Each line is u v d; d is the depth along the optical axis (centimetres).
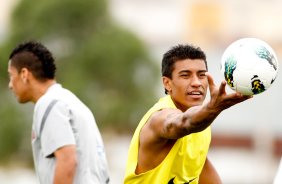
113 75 7619
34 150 1861
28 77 1880
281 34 17925
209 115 1414
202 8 18000
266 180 10262
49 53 1894
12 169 7662
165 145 1666
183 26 17800
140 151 1689
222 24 17900
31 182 7844
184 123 1480
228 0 18175
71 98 1870
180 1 18062
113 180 7950
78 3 7675
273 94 10331
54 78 1908
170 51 1692
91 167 1844
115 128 7738
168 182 1725
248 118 10725
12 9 7806
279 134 10375
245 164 10506
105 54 7612
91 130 1864
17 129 7506
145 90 7738
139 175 1700
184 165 1725
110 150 7800
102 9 7800
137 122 7738
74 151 1811
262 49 1458
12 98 7619
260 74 1441
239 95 1374
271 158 10356
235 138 10825
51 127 1816
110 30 7744
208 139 1777
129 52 7662
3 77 7625
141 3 17888
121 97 7688
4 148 7506
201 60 1675
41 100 1852
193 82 1664
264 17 18138
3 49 7662
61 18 7706
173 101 1697
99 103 7525
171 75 1689
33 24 7681
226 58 1469
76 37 7781
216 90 1387
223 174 10312
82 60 7644
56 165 1802
